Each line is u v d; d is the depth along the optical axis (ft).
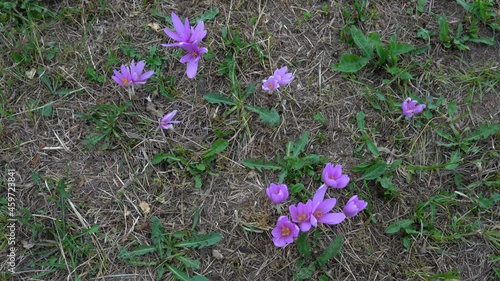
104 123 3.56
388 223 3.45
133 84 3.57
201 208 3.42
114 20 3.85
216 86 3.71
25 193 3.41
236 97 3.61
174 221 3.39
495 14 3.91
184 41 3.49
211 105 3.65
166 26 3.85
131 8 3.88
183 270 3.30
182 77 3.72
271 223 3.40
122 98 3.64
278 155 3.55
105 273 3.28
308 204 3.12
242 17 3.88
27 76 3.67
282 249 3.35
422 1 3.95
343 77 3.76
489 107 3.75
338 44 3.85
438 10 3.96
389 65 3.77
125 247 3.32
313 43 3.85
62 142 3.53
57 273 3.27
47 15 3.83
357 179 3.49
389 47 3.72
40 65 3.68
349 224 3.42
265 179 3.50
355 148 3.60
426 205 3.48
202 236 3.32
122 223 3.38
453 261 3.40
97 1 3.86
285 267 3.32
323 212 3.17
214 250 3.34
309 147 3.58
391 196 3.49
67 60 3.72
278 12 3.92
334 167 3.36
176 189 3.46
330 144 3.60
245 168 3.52
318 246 3.35
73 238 3.31
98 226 3.34
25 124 3.56
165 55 3.76
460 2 3.93
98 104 3.56
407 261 3.38
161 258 3.29
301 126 3.63
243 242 3.37
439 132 3.63
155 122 3.59
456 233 3.42
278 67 3.77
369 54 3.76
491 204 3.49
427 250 3.40
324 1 3.93
